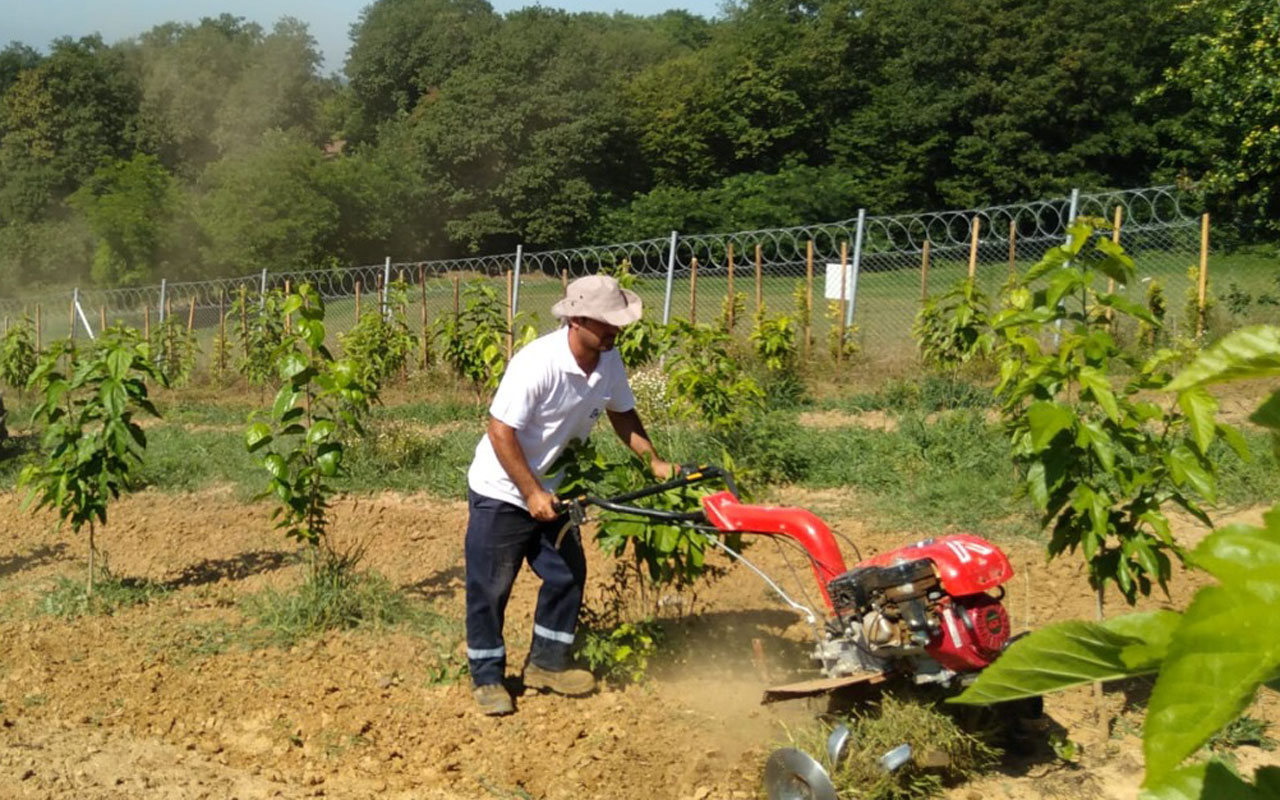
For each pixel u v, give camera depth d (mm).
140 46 72125
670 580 5512
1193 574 6465
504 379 4914
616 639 5543
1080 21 39125
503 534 5082
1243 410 9289
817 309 17969
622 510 4703
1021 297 6984
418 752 4891
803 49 49344
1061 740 4625
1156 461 4707
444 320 15125
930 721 4121
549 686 5324
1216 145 17594
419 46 66312
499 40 51312
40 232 54406
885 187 40969
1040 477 4512
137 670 5750
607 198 50406
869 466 8867
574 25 54531
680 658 5609
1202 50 18047
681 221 40875
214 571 7414
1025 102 38469
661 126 50375
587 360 4934
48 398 6750
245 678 5629
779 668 5469
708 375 9352
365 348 15117
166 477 9961
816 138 49344
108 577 7074
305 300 6645
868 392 12547
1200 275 12602
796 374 13141
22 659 5898
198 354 20500
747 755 4641
